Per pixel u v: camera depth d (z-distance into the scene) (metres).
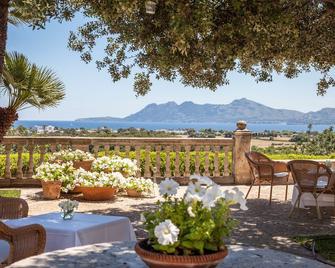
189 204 2.41
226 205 2.47
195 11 5.09
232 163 12.34
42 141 11.18
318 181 8.76
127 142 11.76
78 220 4.70
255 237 6.59
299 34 7.46
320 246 6.06
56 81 9.44
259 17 5.46
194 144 12.08
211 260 2.29
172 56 6.64
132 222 7.41
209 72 8.91
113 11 5.55
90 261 2.91
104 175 9.59
